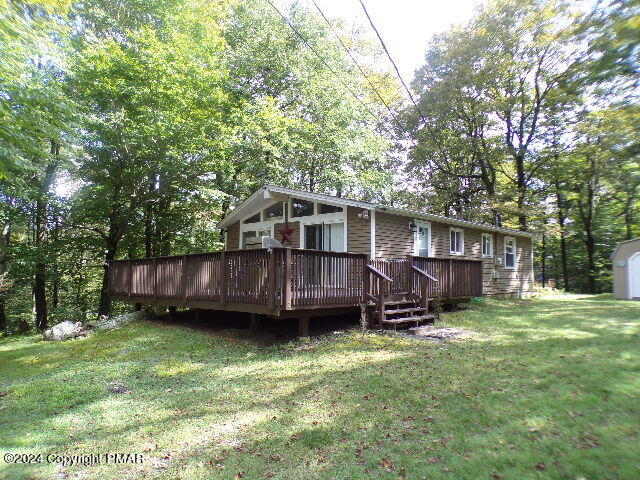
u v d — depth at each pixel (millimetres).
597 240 26453
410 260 9539
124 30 14008
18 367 6977
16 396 5266
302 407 4379
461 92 20891
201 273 8781
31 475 3246
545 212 21703
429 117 22016
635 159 5832
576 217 26188
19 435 4035
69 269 14789
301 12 18266
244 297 7559
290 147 16672
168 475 3182
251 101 17359
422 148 22203
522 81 19578
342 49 19828
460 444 3344
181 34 14125
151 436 3885
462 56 19875
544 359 5660
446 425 3721
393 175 23344
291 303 7059
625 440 3131
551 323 9102
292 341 7570
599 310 11273
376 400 4438
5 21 6156
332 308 8141
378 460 3215
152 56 12422
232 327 9109
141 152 12906
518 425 3582
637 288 14305
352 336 7754
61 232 14953
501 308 12391
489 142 22234
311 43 18000
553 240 28484
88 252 15508
